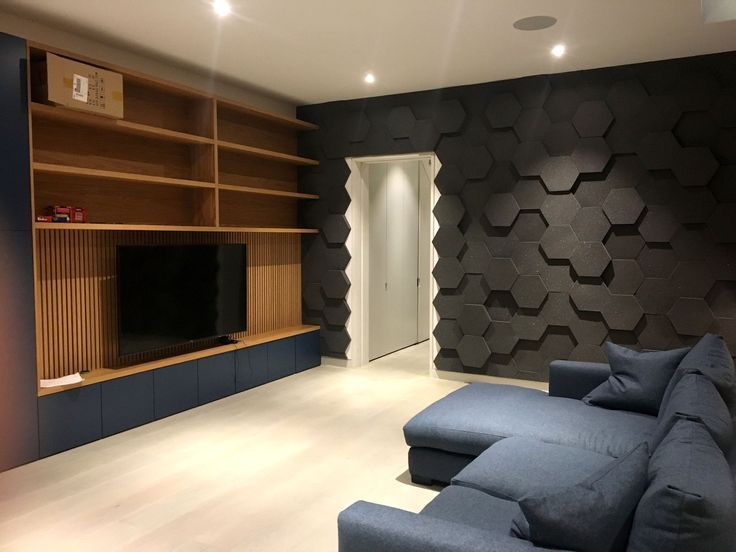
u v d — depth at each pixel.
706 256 4.18
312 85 4.98
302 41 3.85
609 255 4.48
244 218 5.21
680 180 4.20
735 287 4.13
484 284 4.99
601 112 4.43
